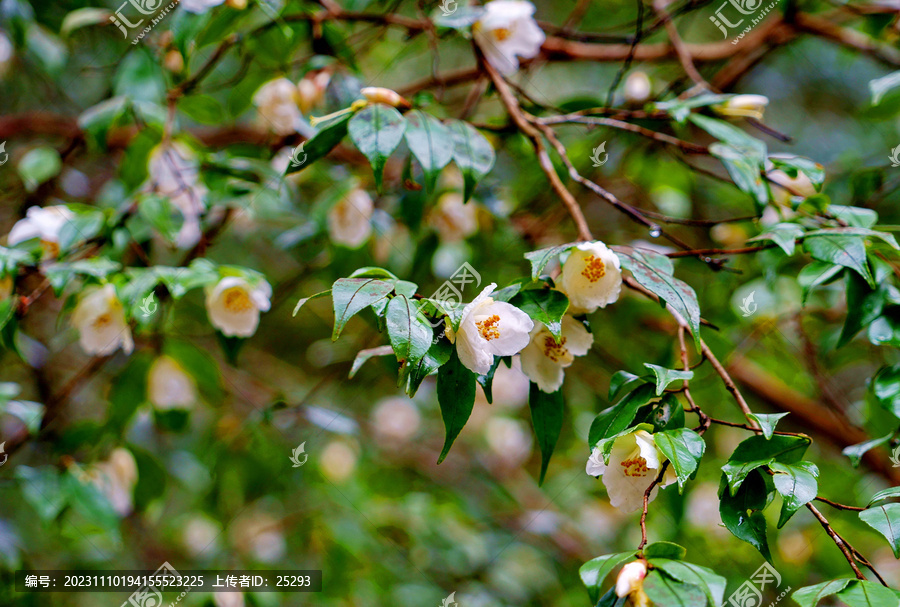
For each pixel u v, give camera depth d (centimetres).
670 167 149
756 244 126
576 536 178
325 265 144
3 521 143
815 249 119
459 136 122
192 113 138
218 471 143
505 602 162
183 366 138
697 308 114
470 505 181
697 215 158
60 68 145
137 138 137
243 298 130
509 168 161
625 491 114
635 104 144
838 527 146
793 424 160
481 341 113
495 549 173
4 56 147
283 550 157
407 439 193
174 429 139
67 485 133
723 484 113
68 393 138
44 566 148
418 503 166
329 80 138
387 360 133
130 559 162
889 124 175
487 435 192
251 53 137
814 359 143
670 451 112
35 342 146
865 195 135
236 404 172
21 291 139
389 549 163
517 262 147
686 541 152
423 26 137
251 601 137
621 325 148
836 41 145
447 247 144
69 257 131
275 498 162
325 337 198
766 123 195
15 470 134
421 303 113
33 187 140
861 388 171
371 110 121
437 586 161
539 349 118
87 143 143
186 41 129
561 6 186
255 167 137
